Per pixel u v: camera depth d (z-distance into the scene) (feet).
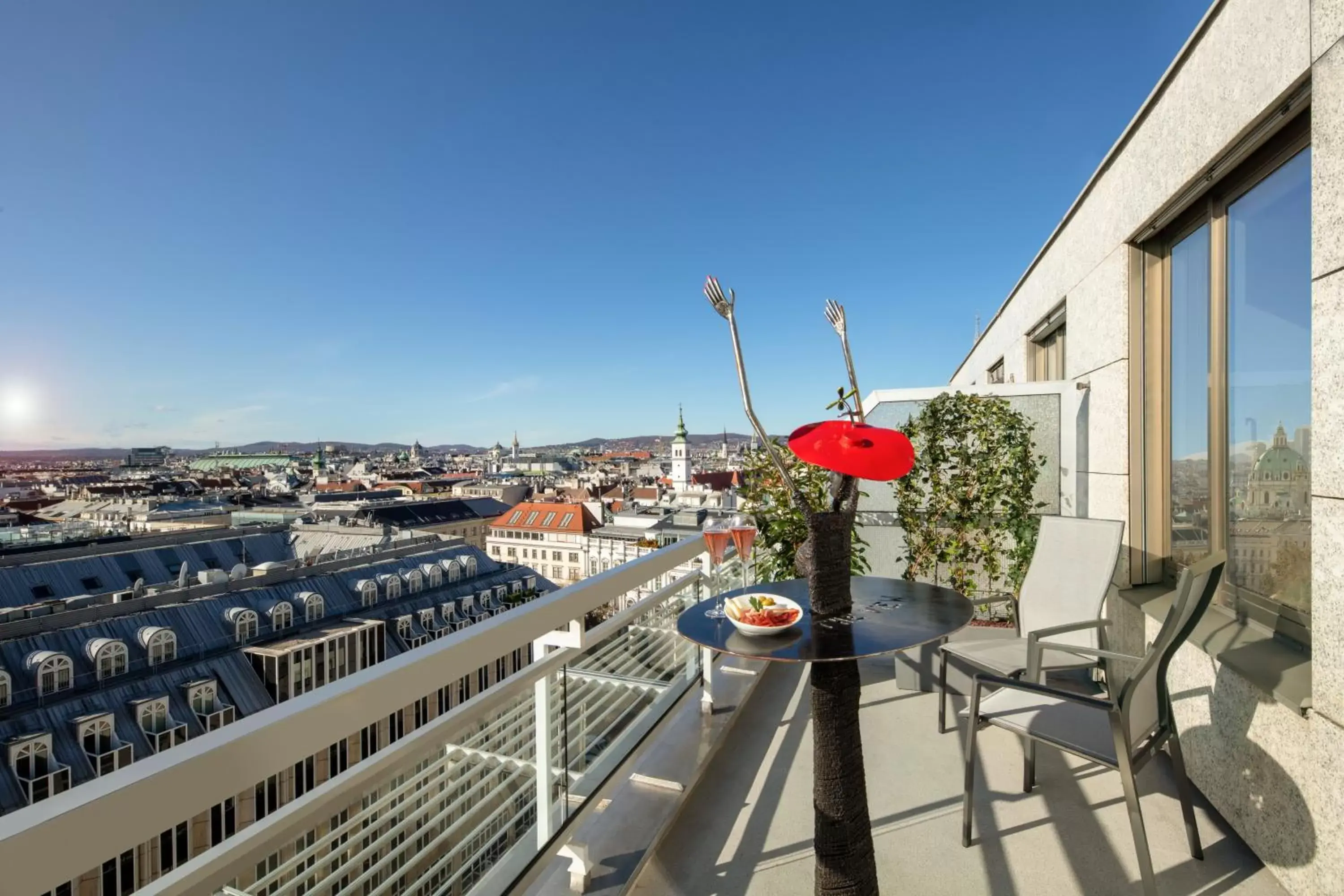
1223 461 7.84
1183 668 7.64
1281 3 5.91
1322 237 5.14
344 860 3.23
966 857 6.26
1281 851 5.67
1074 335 12.56
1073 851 6.30
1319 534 5.10
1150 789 7.38
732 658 11.38
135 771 2.19
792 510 12.62
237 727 2.60
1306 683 5.57
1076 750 5.77
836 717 4.89
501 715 4.63
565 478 447.01
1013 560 12.98
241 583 67.67
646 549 9.57
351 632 67.62
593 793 5.85
